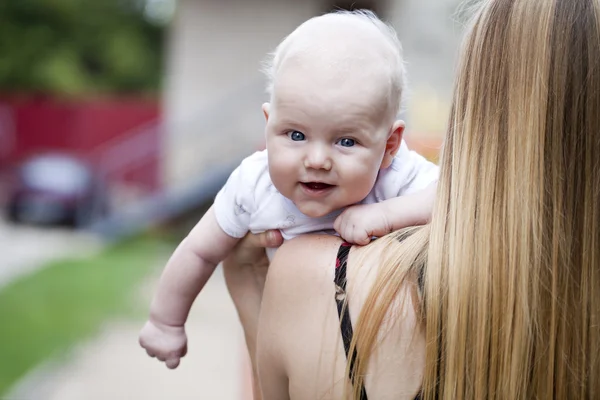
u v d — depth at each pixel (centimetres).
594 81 134
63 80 2447
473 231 133
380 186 158
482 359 130
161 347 175
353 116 141
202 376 534
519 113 134
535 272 131
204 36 1211
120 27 2850
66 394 495
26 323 645
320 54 143
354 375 134
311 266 142
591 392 134
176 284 174
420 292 134
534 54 135
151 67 2902
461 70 144
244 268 175
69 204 1273
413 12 921
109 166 1565
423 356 133
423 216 151
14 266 916
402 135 153
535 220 131
